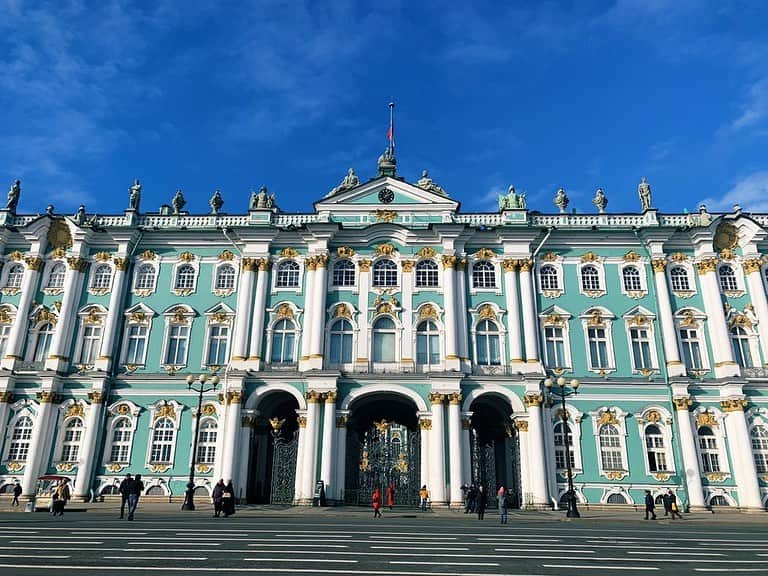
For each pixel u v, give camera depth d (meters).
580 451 38.50
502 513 28.08
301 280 42.75
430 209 44.38
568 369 40.31
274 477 37.69
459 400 37.78
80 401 40.12
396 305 41.47
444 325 40.84
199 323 42.12
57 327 41.41
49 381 39.75
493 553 17.23
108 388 40.44
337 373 38.19
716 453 38.16
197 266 43.56
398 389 38.50
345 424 37.91
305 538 20.00
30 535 19.84
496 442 42.78
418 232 42.69
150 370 41.00
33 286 43.06
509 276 42.03
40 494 37.72
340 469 37.25
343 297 41.91
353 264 42.94
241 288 42.16
